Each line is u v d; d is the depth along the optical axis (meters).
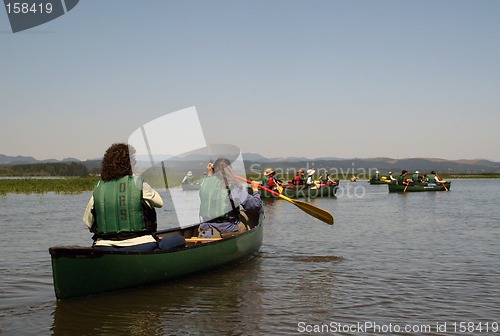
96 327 4.50
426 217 14.52
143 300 5.32
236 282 6.21
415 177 32.69
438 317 4.79
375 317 4.80
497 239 9.95
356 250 8.63
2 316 4.80
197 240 7.14
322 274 6.68
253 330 4.41
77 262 5.06
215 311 4.97
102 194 5.46
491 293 5.68
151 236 5.67
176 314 4.88
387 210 17.17
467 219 13.88
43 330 4.42
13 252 8.45
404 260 7.68
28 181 35.84
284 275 6.64
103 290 5.35
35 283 6.20
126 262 5.41
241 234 7.30
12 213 15.78
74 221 13.37
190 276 6.34
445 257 7.94
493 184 51.59
